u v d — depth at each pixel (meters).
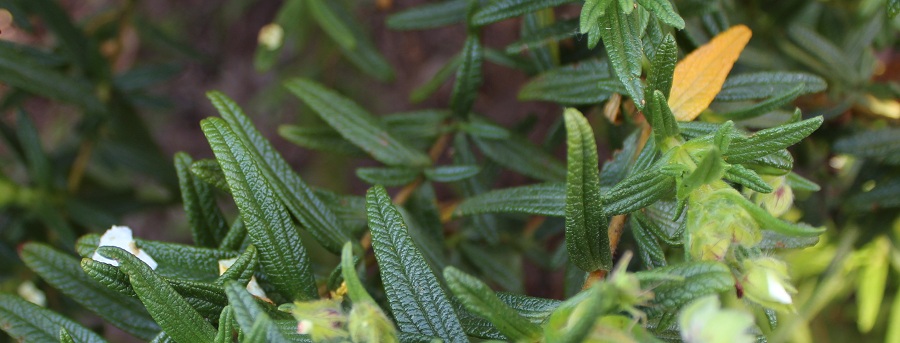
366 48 0.76
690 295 0.51
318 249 0.73
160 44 0.76
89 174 0.73
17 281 0.66
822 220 0.65
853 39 0.66
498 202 0.58
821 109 0.64
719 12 0.60
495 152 0.63
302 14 0.75
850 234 0.65
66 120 0.93
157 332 0.57
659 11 0.54
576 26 0.59
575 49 0.62
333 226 0.57
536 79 0.61
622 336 0.50
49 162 0.68
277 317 0.55
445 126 0.64
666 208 0.56
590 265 0.54
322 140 0.63
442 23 0.68
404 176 0.62
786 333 0.67
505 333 0.51
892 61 0.67
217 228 0.58
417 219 0.62
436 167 0.62
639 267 0.62
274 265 0.55
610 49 0.54
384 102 0.91
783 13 0.65
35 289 0.67
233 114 0.57
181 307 0.53
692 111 0.56
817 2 0.68
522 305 0.54
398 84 0.91
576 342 0.50
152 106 0.73
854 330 0.76
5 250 0.66
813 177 0.65
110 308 0.58
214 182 0.56
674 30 0.58
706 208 0.52
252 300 0.52
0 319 0.56
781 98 0.56
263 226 0.55
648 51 0.56
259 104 0.91
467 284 0.51
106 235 0.56
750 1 0.65
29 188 0.69
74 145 0.73
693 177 0.52
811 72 0.65
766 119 0.59
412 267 0.54
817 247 0.68
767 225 0.52
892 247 0.68
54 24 0.69
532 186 0.58
